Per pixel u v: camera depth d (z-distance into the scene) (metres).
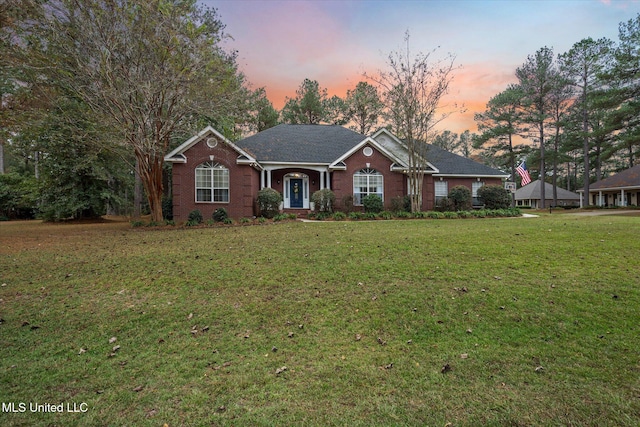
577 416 2.79
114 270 7.41
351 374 3.49
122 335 4.47
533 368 3.52
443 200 21.42
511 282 5.96
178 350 4.07
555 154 37.12
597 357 3.69
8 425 2.76
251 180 18.48
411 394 3.14
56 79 14.37
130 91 13.30
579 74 32.12
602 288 5.52
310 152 21.16
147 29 13.20
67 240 11.96
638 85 23.66
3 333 4.53
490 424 2.72
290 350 4.02
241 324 4.73
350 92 38.09
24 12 11.77
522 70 34.84
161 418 2.85
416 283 6.06
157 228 14.94
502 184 23.28
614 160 46.38
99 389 3.29
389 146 23.16
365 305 5.23
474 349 3.95
